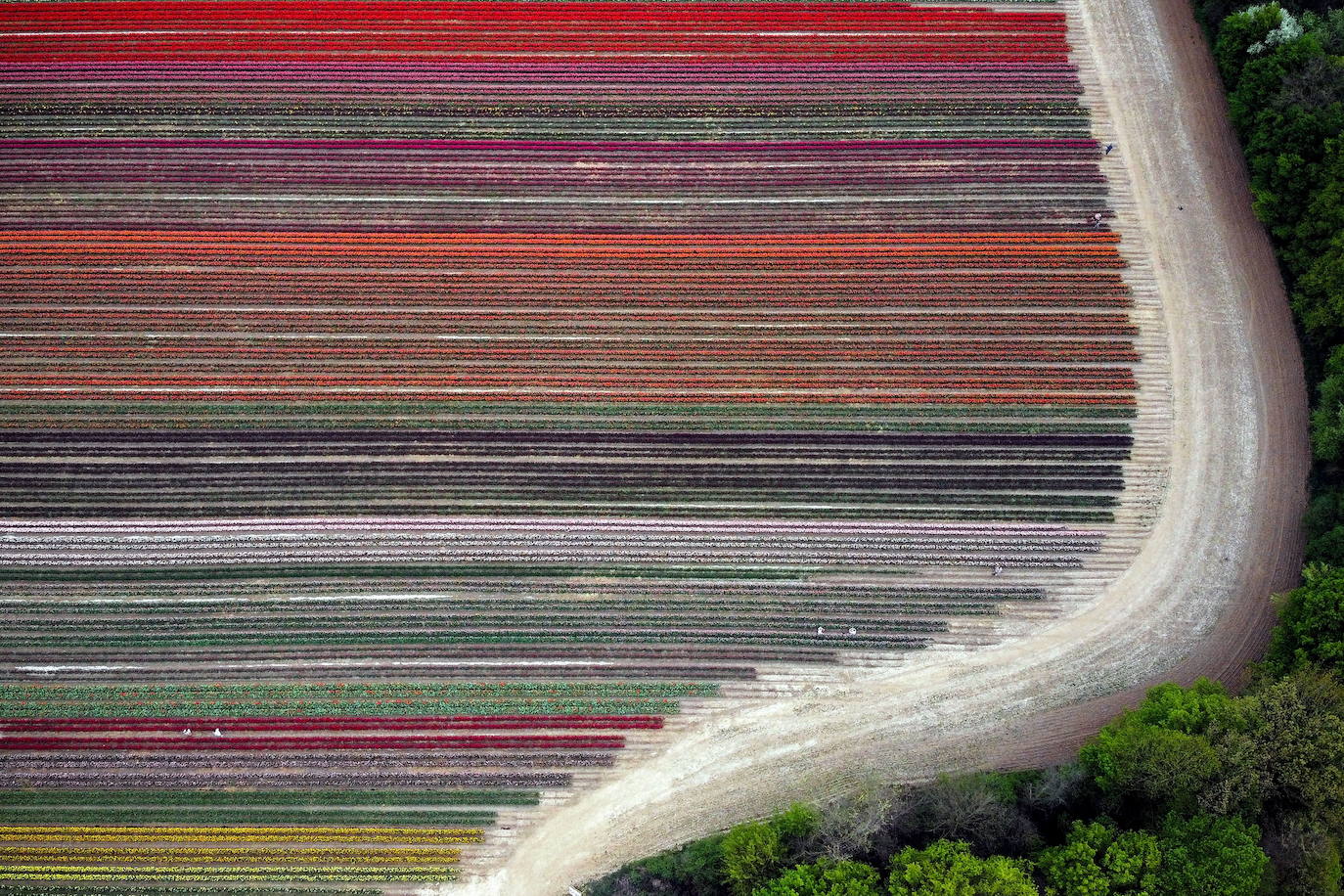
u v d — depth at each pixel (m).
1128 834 40.66
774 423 54.47
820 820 44.19
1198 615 50.09
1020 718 48.78
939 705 49.12
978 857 43.81
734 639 50.56
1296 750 40.78
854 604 51.03
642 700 49.62
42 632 50.88
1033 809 45.34
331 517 52.56
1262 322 54.75
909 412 54.50
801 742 48.72
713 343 56.00
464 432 54.22
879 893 40.91
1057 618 50.44
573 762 48.72
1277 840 41.16
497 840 47.66
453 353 55.66
